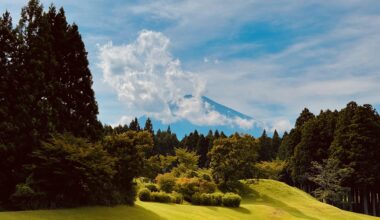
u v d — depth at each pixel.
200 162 104.94
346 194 67.94
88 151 25.39
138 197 42.47
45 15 29.53
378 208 71.62
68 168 25.66
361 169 64.44
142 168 32.53
